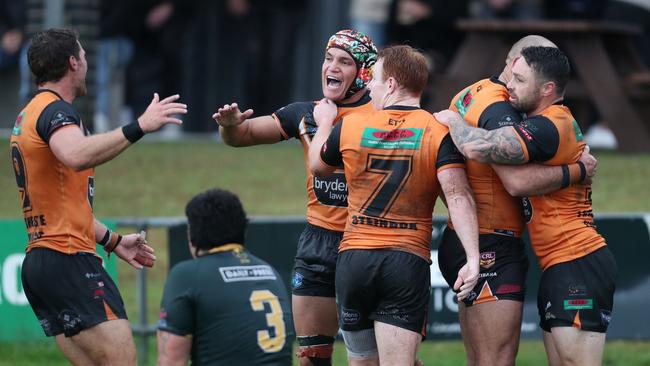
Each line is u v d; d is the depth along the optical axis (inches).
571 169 839.1
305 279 922.7
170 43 2298.2
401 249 824.9
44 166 850.8
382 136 821.9
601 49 1831.9
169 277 827.4
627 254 1211.9
